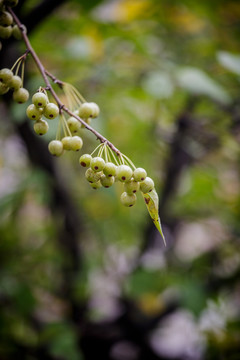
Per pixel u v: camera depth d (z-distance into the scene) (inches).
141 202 45.8
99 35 28.9
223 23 32.8
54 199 38.9
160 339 49.2
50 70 30.7
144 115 41.5
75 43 28.2
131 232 50.7
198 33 35.7
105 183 19.2
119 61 31.9
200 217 45.0
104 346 38.2
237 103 35.4
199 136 41.5
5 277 33.8
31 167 37.4
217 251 41.3
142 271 34.3
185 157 44.2
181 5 31.3
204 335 38.4
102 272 49.9
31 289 34.7
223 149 42.6
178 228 55.3
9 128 45.9
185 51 35.5
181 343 48.0
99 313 38.7
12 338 33.3
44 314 41.2
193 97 36.0
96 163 18.7
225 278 36.0
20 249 40.5
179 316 53.0
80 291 37.8
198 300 32.2
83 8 26.0
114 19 30.6
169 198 44.5
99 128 25.6
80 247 41.6
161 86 26.2
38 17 23.0
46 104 19.3
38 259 38.6
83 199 47.7
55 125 23.9
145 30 32.8
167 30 35.6
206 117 40.4
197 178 43.6
